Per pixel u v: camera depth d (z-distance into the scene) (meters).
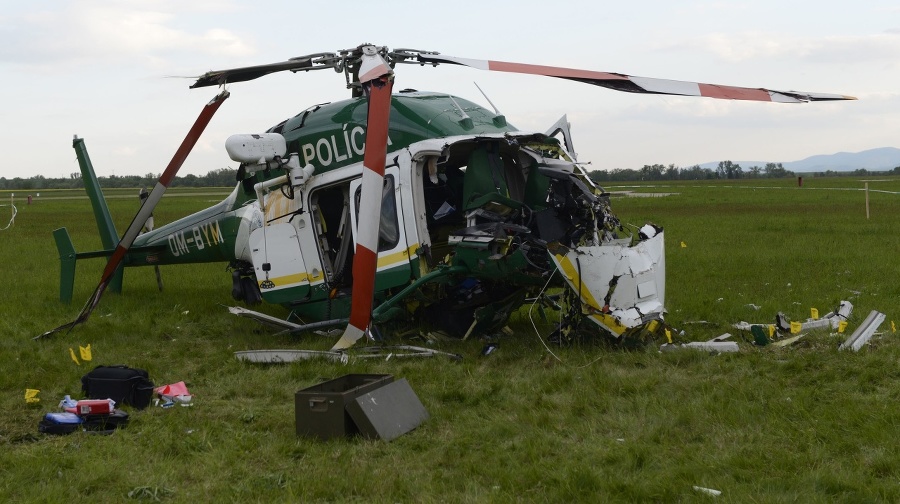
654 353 7.12
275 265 9.14
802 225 21.88
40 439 5.47
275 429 5.57
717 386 6.14
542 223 7.71
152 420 5.81
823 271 12.36
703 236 19.09
